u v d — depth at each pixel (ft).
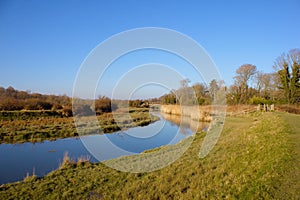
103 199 18.25
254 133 36.52
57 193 19.54
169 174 22.75
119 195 18.86
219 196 16.63
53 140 48.26
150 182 21.29
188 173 22.56
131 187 20.25
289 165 19.15
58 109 88.79
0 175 26.66
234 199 15.58
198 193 17.71
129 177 23.08
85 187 20.67
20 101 88.17
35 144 44.98
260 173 18.86
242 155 25.57
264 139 29.91
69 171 25.38
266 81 134.21
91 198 18.57
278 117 51.65
